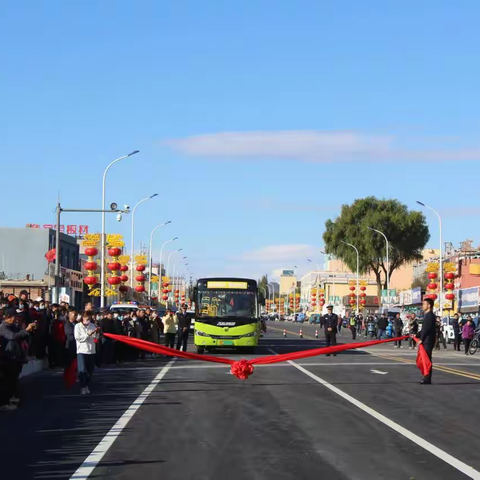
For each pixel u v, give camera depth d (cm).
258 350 4109
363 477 941
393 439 1219
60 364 2711
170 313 3697
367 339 6625
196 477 942
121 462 1040
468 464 1020
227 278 3725
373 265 10125
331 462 1034
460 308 7150
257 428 1336
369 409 1593
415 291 8038
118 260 5088
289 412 1548
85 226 9688
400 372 2598
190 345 4869
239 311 3684
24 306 2538
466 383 2189
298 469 988
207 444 1177
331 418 1459
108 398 1816
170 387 2080
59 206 3725
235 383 2192
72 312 2189
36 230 7325
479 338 4316
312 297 15125
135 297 10394
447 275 6644
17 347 1634
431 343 2159
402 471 976
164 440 1215
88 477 948
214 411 1568
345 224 10038
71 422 1418
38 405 1683
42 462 1045
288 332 8212
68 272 7325
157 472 973
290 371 2631
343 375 2466
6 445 1178
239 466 1008
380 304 9881
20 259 7275
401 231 9769
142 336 3481
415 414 1516
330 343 3697
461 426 1357
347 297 12825
